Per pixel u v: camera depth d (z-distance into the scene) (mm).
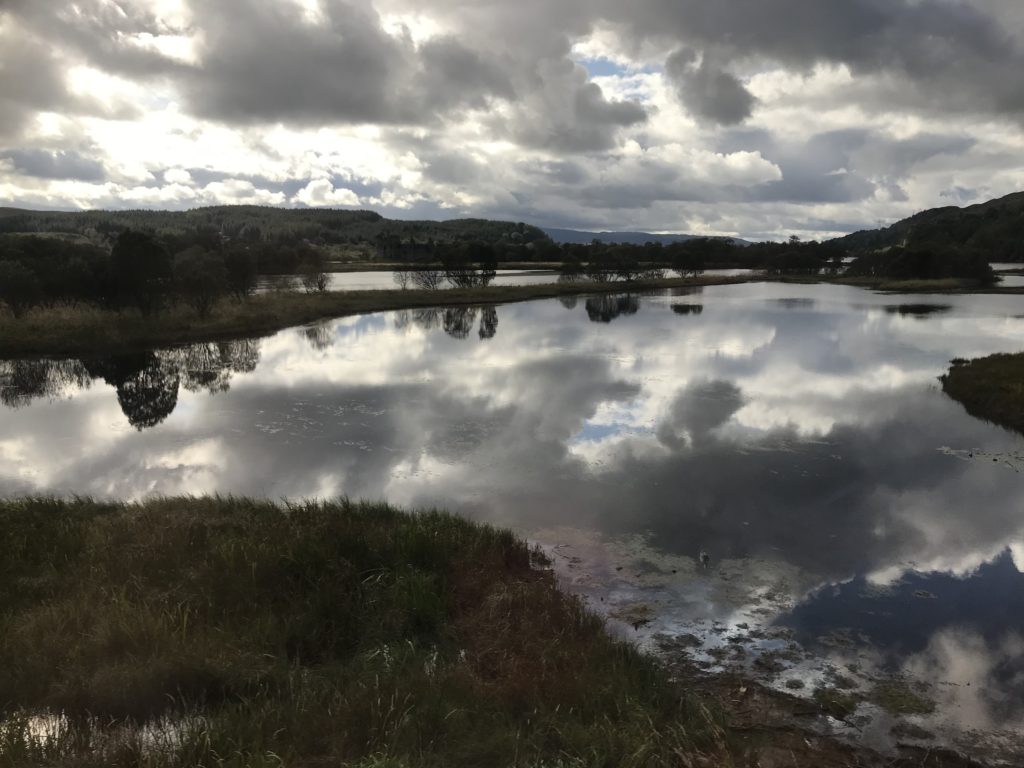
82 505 10500
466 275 60000
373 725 5047
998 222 134250
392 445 14406
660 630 7312
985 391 18094
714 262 125812
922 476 12406
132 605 6824
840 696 6125
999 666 6652
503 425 15984
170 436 15148
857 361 24656
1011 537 9820
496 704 5496
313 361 24719
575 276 72875
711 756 5125
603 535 9852
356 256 123812
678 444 14445
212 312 34031
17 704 5309
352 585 7621
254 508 10000
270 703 5297
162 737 4906
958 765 5234
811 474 12555
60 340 25922
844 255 111312
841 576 8625
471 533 9195
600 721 5332
